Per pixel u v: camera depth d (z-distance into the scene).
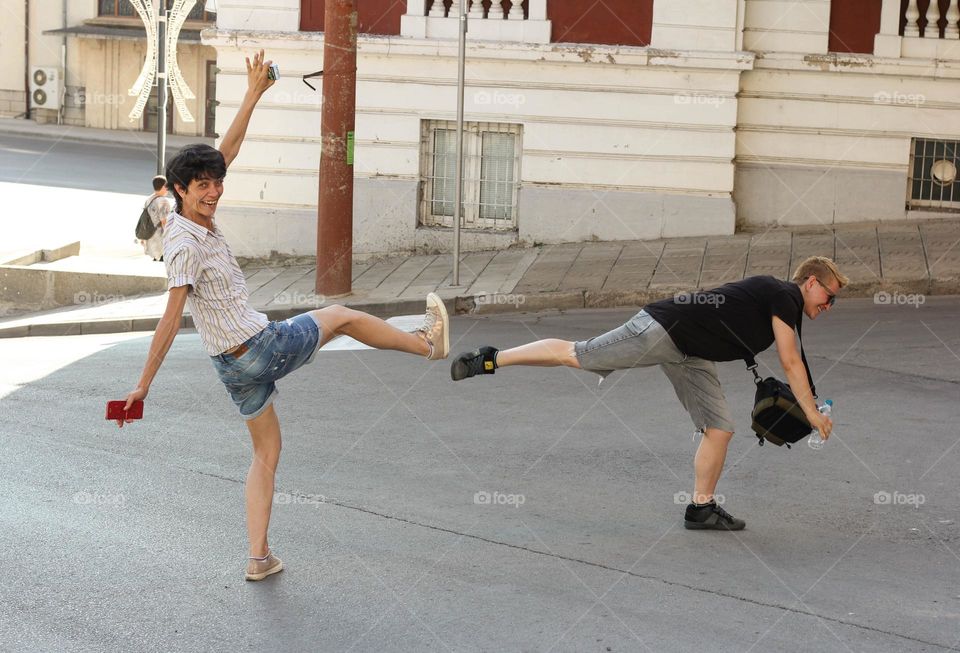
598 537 6.18
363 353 10.73
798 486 7.02
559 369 10.07
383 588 5.49
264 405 5.50
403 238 16.17
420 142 16.05
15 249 15.90
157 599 5.34
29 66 41.75
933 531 6.29
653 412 8.68
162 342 5.12
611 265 14.29
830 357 10.21
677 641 4.93
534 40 15.66
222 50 16.20
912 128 15.75
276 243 16.39
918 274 12.95
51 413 8.64
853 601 5.36
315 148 16.16
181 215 5.24
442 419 8.48
